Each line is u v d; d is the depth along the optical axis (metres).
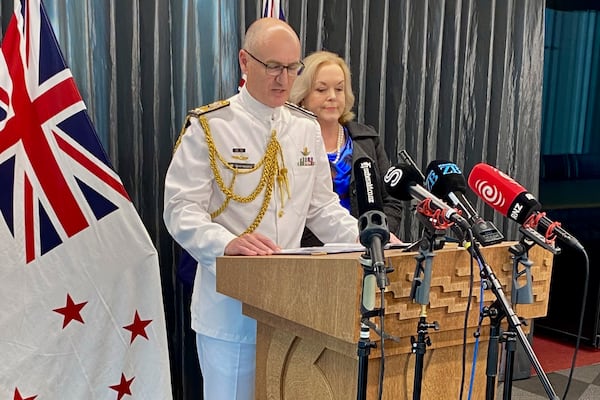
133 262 1.78
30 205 1.66
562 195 3.65
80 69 2.17
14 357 1.64
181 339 2.44
